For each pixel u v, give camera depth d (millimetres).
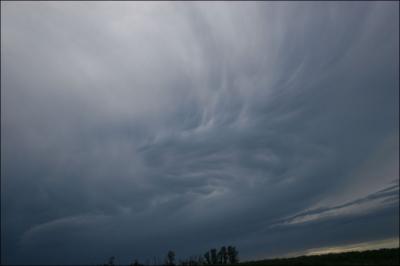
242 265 65000
